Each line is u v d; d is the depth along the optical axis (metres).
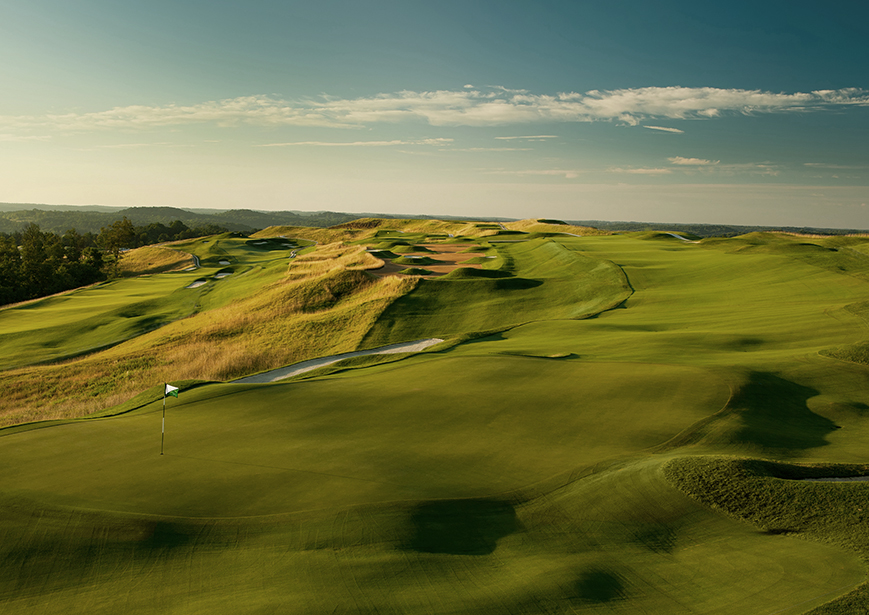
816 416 16.48
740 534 9.77
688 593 8.16
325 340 38.84
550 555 9.20
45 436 14.32
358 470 12.14
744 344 25.20
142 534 9.39
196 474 11.90
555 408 16.45
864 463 12.56
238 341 40.69
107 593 8.00
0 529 9.36
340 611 7.59
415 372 21.33
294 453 13.20
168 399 17.95
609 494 11.00
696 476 11.28
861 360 20.94
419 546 9.30
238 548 9.12
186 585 8.20
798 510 10.20
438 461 12.70
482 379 19.78
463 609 7.72
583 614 7.68
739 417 15.48
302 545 9.20
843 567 8.59
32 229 144.00
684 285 43.94
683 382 18.48
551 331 31.66
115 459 12.73
